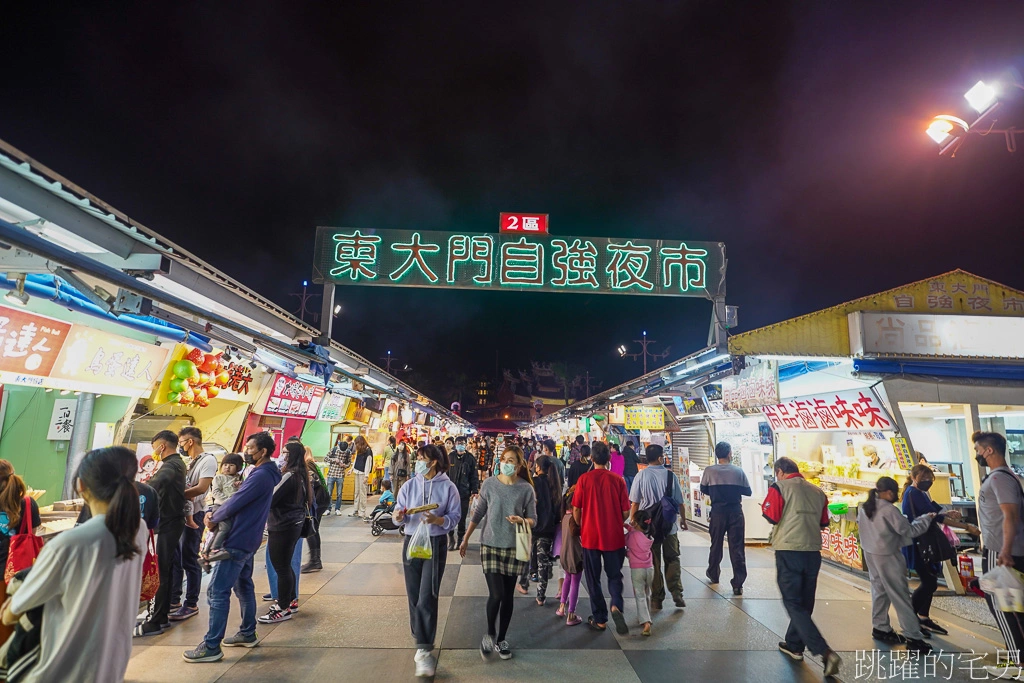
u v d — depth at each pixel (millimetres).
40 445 7605
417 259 9508
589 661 4941
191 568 5980
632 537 5875
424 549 4738
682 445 14156
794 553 4977
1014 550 4809
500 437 35344
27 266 4426
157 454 5727
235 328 6660
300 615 6000
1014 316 8266
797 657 5000
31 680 2299
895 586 5293
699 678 4602
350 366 11320
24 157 3510
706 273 9625
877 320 8172
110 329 6789
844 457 9500
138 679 4406
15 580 3725
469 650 5168
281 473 6105
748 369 9547
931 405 9133
